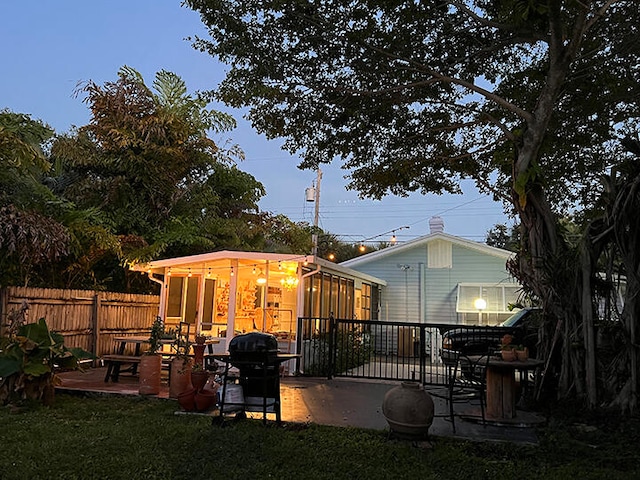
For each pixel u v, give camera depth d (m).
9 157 8.67
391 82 8.02
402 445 4.81
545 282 6.97
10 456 4.18
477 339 8.45
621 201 6.55
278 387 5.66
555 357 6.93
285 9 7.00
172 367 6.81
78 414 5.84
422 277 17.14
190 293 11.49
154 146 12.64
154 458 4.23
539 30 6.98
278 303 12.27
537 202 7.23
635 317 6.33
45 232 8.39
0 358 6.10
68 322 9.18
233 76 7.52
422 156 9.44
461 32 7.69
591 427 5.66
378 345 16.88
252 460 4.26
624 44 7.34
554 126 8.70
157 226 12.84
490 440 5.05
